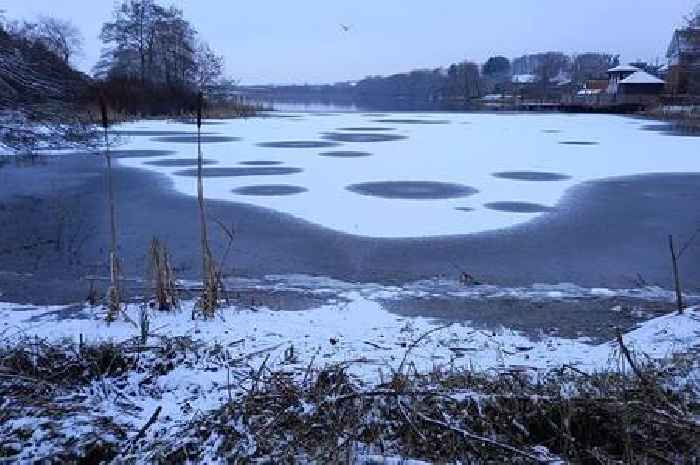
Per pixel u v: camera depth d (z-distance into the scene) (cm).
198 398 518
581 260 1110
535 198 1698
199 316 770
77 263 1073
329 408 448
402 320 797
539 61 16025
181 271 1026
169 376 562
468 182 1967
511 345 692
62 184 1894
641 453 425
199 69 6738
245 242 1218
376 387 487
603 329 779
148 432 448
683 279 1006
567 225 1376
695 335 674
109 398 523
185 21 7038
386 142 3225
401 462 400
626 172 2197
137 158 2525
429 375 536
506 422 457
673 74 7156
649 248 1191
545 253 1154
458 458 418
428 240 1241
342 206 1570
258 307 841
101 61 7000
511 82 13288
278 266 1063
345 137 3516
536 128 4272
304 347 659
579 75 13225
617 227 1359
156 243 797
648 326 745
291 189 1814
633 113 6444
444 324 782
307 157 2573
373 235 1277
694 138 3503
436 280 995
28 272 1020
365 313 823
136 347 612
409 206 1578
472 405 464
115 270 756
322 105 10619
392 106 9862
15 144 2130
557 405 463
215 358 606
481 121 5072
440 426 434
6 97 1859
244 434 429
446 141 3297
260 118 5481
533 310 852
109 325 727
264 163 2384
